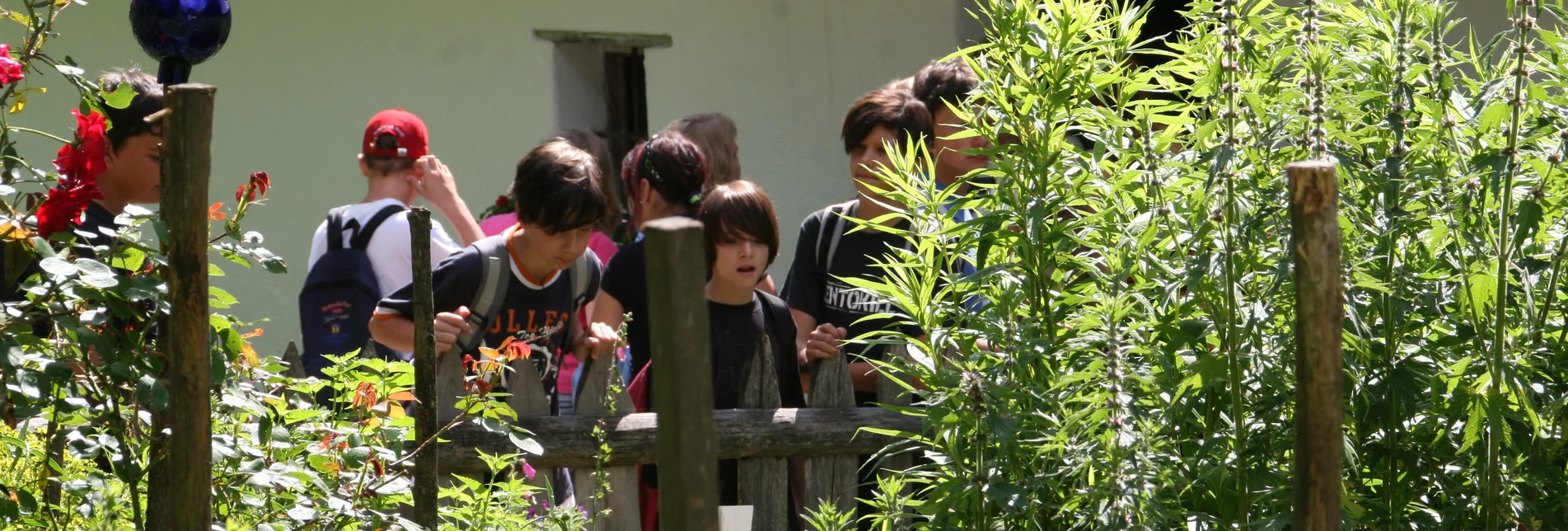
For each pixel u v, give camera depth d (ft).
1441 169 15.51
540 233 24.91
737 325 26.71
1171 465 15.65
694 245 8.94
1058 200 16.26
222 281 45.91
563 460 23.91
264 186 14.35
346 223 29.25
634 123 53.83
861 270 27.78
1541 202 15.33
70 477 14.48
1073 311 17.07
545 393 24.43
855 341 17.78
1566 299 16.26
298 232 47.62
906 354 25.75
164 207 12.65
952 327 17.21
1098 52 16.97
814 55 56.34
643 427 24.36
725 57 54.75
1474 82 15.94
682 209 31.04
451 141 50.08
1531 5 14.93
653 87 53.52
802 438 25.17
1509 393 14.96
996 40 16.57
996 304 16.69
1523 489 15.76
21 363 12.48
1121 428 14.49
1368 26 16.76
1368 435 16.26
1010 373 16.26
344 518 15.55
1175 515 15.19
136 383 12.63
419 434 16.99
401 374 17.69
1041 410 16.28
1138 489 14.37
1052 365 16.71
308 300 28.86
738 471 25.20
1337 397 10.45
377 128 31.81
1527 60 18.33
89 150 13.87
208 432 12.62
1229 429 16.14
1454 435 15.97
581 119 52.85
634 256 28.32
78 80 14.34
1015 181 16.44
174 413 12.42
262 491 15.15
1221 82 15.30
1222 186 15.39
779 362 27.30
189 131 12.07
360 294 28.63
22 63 14.08
